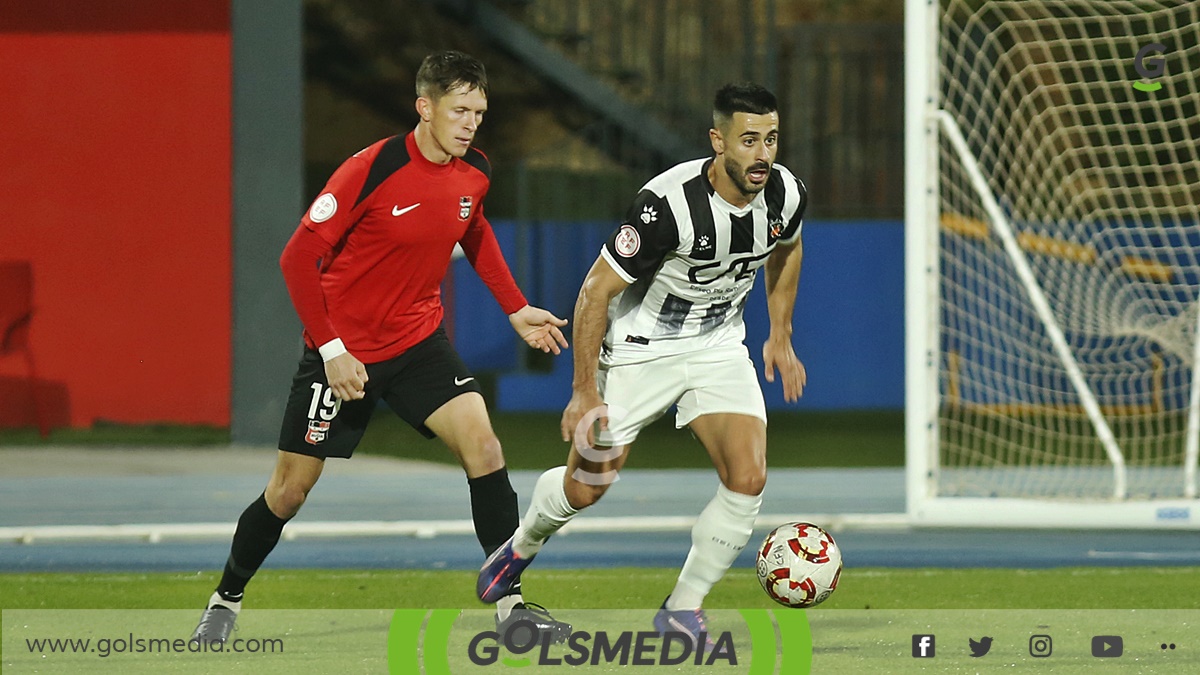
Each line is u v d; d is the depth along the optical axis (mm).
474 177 16859
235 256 46719
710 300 16375
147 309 47562
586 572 22938
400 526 27109
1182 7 30000
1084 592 20578
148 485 37781
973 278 46969
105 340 47562
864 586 21172
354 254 16516
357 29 77250
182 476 39812
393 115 76938
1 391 47594
